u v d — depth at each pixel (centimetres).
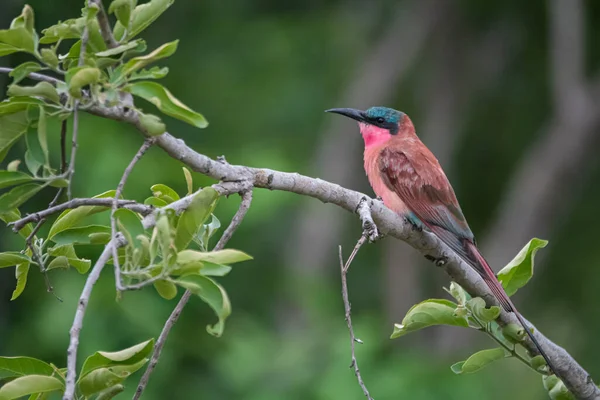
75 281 1356
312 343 1466
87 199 541
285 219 1767
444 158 1997
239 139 1783
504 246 1995
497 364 1470
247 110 1820
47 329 1325
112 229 497
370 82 1964
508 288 707
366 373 1412
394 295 1892
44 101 508
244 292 1658
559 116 1989
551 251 2000
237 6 1900
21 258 574
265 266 1689
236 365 1426
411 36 2016
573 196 2041
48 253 583
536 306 1942
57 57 520
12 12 1403
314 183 657
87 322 1334
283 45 1898
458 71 2038
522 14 2020
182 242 526
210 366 1458
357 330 1474
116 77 505
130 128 1477
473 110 2050
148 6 530
